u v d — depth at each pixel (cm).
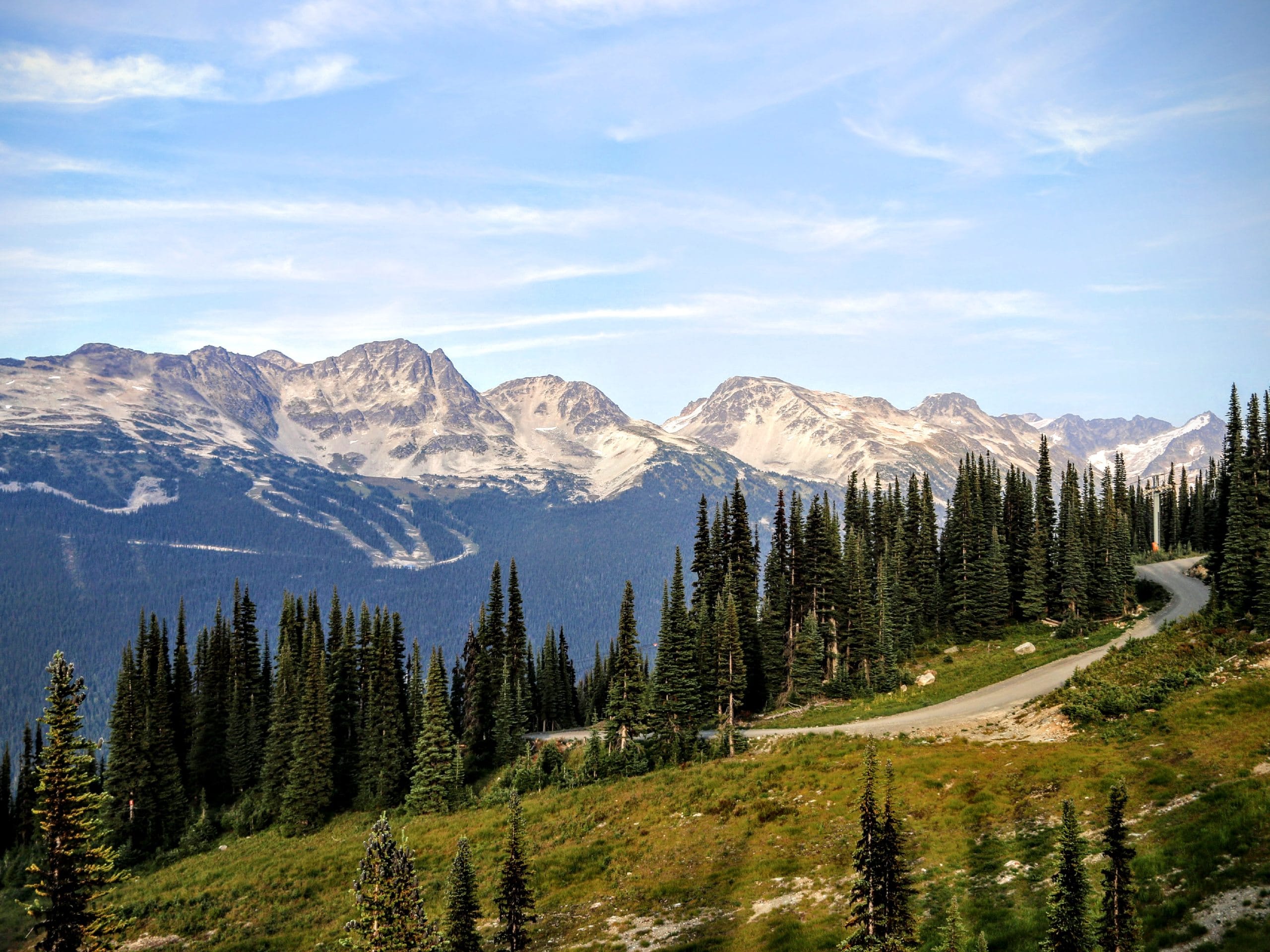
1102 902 2541
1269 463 7194
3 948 6153
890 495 12781
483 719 9888
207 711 10200
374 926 2939
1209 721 4225
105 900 6362
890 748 5375
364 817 8469
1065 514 10781
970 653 9331
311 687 8744
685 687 7644
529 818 6072
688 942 3647
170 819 8875
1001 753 4806
